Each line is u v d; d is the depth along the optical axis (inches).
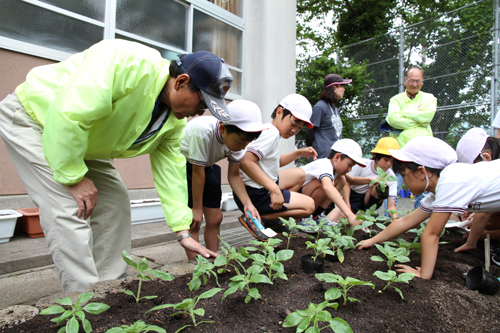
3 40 128.0
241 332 46.6
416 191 84.7
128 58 57.2
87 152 66.8
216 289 48.8
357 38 570.3
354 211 146.1
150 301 54.1
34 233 123.6
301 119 106.1
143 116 64.1
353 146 121.6
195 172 96.4
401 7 602.2
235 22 218.7
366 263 77.6
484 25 236.1
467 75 246.1
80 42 151.8
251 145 103.0
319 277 53.4
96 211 78.4
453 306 57.9
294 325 45.1
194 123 94.3
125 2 166.7
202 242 137.5
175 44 189.8
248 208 102.3
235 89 222.4
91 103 54.3
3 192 129.4
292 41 231.0
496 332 51.0
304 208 113.1
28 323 46.6
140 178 168.7
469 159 118.7
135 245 127.9
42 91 62.4
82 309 46.6
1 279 94.3
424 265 71.8
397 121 169.8
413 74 166.4
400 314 54.2
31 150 62.9
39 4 137.9
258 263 60.6
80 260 63.4
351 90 315.3
